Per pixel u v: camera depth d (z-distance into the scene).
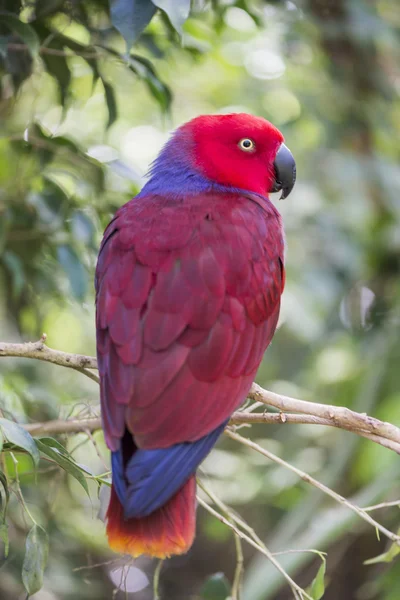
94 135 11.49
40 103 10.21
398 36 10.94
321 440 11.36
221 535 11.47
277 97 12.43
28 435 5.37
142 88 11.90
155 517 5.44
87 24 7.44
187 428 5.57
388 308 11.44
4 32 7.08
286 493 11.27
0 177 8.72
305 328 10.05
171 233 6.23
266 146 7.59
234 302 6.05
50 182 7.80
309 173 11.07
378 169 10.90
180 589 13.44
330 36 10.55
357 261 10.59
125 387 5.61
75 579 9.53
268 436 12.36
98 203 8.08
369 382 10.53
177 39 7.67
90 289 8.38
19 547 8.68
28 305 8.85
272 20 10.54
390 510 10.62
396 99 11.65
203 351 5.77
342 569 12.78
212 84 12.41
